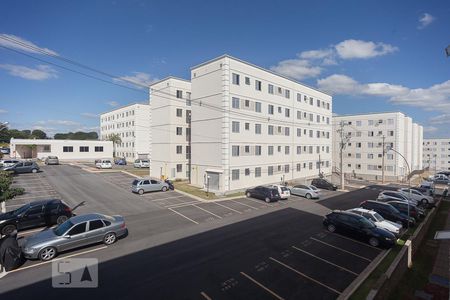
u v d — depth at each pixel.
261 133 35.75
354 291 10.20
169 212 21.70
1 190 24.31
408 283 12.27
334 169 71.19
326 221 17.98
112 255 12.91
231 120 31.42
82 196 26.23
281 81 39.50
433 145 106.56
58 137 124.06
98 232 13.85
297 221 20.02
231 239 15.56
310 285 10.60
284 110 40.09
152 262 12.21
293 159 42.25
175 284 10.34
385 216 21.02
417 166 81.31
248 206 24.80
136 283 10.36
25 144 58.59
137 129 69.44
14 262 11.31
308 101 46.06
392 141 63.03
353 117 68.69
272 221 19.81
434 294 11.35
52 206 17.25
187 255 13.09
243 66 33.03
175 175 39.12
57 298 9.29
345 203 28.34
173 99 38.94
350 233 16.48
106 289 9.88
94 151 66.38
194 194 29.11
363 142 67.12
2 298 9.24
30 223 16.17
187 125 40.50
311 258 13.27
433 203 28.67
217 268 11.78
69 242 12.88
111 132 84.50
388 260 13.37
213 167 32.16
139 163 53.62
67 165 52.09
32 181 33.12
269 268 11.97
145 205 23.78
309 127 46.44
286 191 28.98
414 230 19.34
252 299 9.48
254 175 34.56
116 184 33.34
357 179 61.34
